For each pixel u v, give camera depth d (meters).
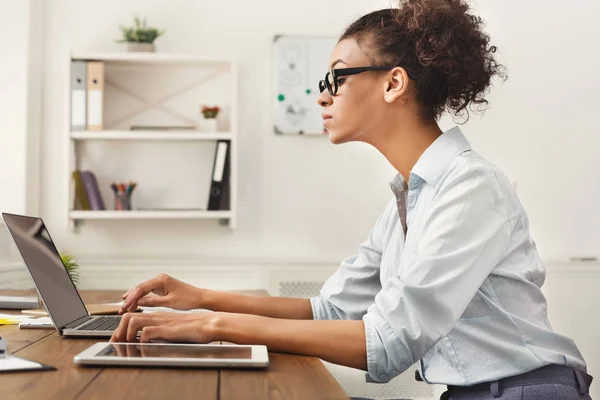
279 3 3.54
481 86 1.27
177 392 0.73
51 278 1.30
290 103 3.51
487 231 1.09
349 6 3.56
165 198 3.44
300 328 1.01
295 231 3.51
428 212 1.12
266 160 3.51
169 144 3.45
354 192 3.54
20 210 3.26
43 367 0.84
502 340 1.13
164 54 3.27
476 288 1.06
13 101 3.27
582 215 3.60
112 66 3.41
